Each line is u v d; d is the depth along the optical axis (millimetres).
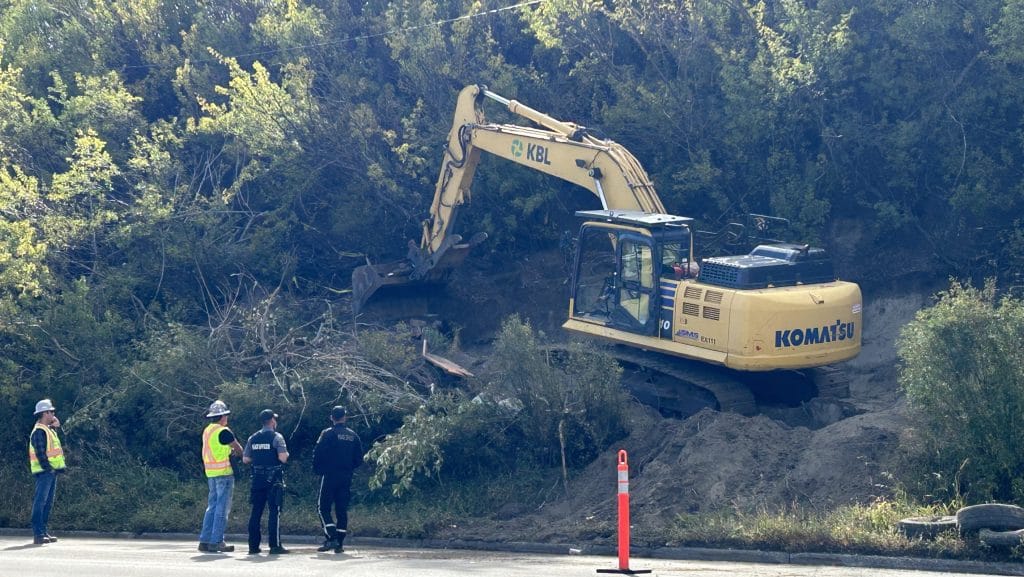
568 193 37594
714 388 24234
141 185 32688
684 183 33875
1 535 23469
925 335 19219
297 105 36219
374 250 37469
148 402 27203
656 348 25109
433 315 33000
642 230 25266
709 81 35062
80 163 32375
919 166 31281
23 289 28391
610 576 15508
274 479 18969
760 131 33000
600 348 26359
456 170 31531
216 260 33312
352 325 31531
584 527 19359
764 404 26391
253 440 19109
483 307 36156
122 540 22453
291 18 40031
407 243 37500
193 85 39812
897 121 31938
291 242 36469
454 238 31375
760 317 23188
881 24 32594
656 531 18344
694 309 24281
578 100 37094
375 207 36750
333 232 36812
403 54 38656
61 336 28141
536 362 24016
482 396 24344
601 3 36375
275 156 35812
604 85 37062
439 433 23328
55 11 43219
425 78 37594
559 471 23438
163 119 39219
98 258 32281
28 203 31703
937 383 18797
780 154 32781
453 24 38094
